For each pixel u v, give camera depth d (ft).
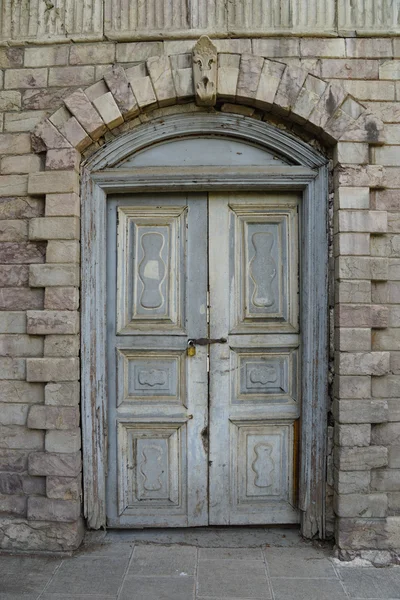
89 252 10.44
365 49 10.31
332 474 10.33
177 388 10.93
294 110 10.07
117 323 10.84
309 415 10.42
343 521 9.93
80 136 10.17
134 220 10.94
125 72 10.25
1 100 10.51
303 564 9.73
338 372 10.02
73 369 10.12
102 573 9.42
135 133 10.48
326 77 10.27
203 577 9.30
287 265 10.91
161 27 10.42
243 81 10.09
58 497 10.08
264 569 9.56
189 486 10.83
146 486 10.86
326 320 10.34
